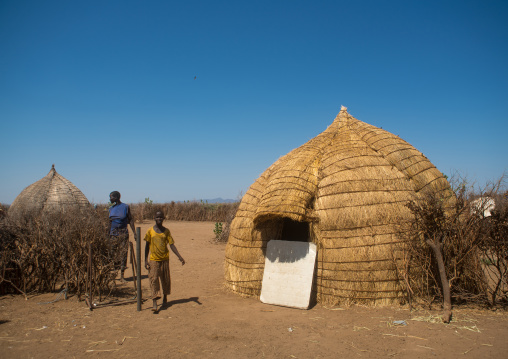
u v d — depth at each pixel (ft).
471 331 16.55
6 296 22.72
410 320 18.08
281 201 21.06
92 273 22.29
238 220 25.21
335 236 21.07
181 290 25.25
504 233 19.21
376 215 20.79
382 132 25.11
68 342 15.85
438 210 19.11
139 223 80.43
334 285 20.79
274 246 22.65
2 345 15.40
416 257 20.36
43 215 25.67
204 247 47.06
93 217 24.91
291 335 16.65
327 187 22.08
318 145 25.32
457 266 20.11
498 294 20.48
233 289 24.11
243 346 15.49
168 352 14.92
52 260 23.06
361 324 17.75
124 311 20.29
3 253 22.66
